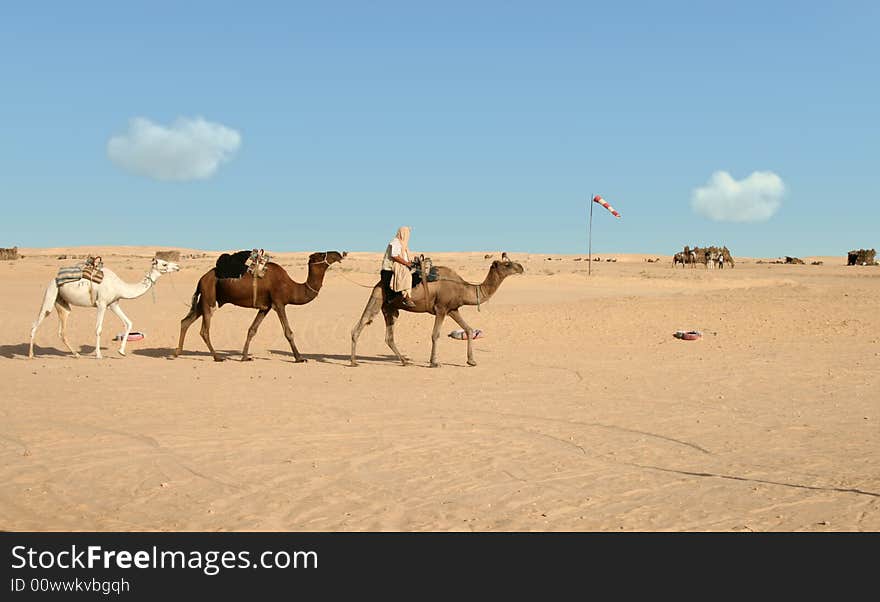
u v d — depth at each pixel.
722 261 95.31
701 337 25.69
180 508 8.69
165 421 12.97
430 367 20.09
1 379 17.14
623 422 13.18
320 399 15.21
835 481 9.64
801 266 106.88
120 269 56.34
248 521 8.29
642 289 50.44
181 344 21.41
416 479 9.77
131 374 18.08
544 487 9.45
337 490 9.32
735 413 13.95
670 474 10.02
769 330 27.31
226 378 17.81
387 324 20.42
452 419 13.38
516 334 26.97
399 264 19.72
